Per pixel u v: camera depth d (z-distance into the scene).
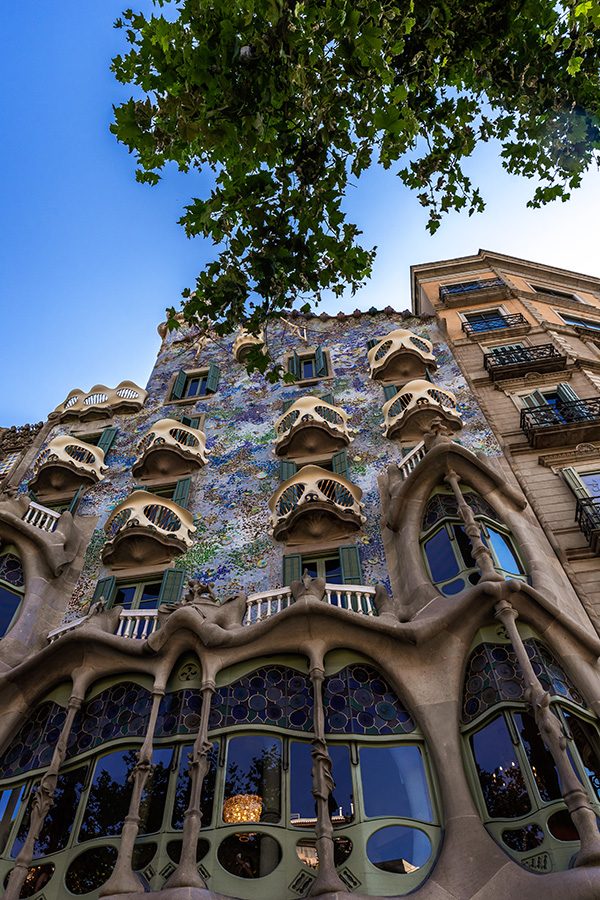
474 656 11.24
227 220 11.02
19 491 20.73
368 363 23.22
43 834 10.45
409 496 14.82
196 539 17.08
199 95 9.94
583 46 10.50
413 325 25.30
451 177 12.13
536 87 11.39
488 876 8.70
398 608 12.95
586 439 16.92
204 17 9.47
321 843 9.06
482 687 10.78
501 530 13.83
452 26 10.99
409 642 11.44
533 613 11.29
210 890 8.89
